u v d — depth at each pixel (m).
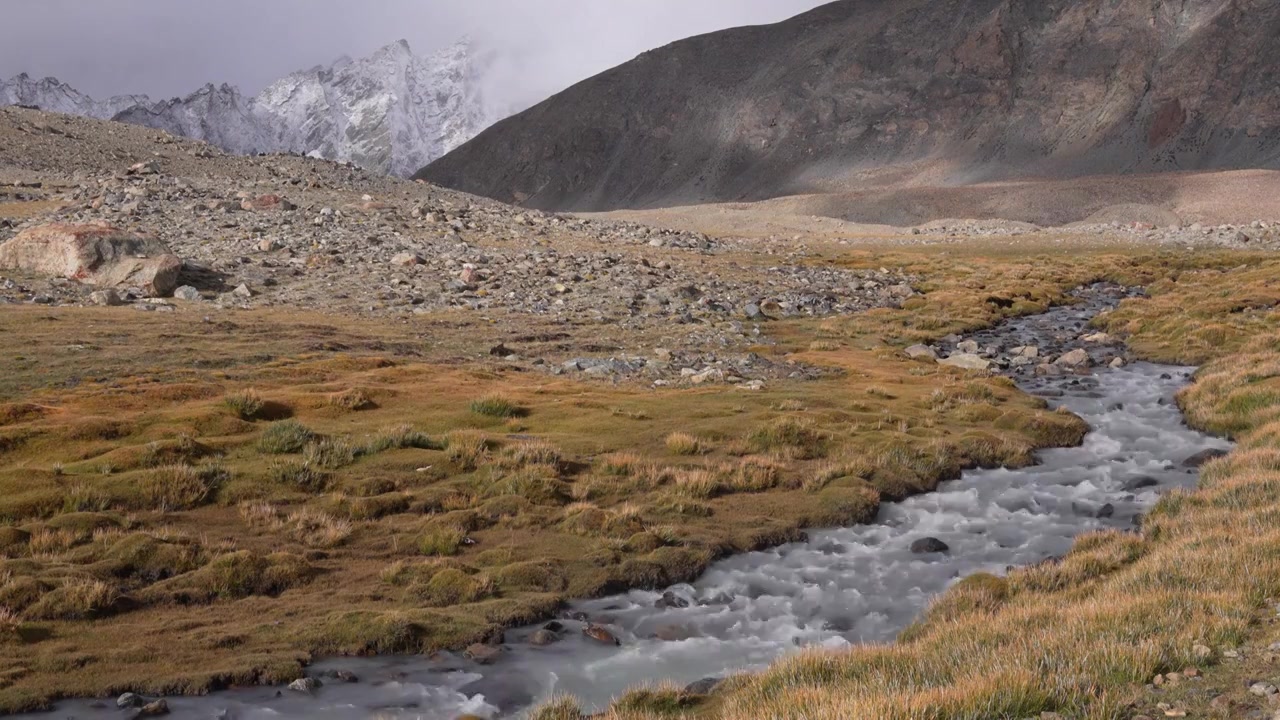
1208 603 13.65
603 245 84.75
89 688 14.41
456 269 62.66
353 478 24.30
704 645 17.36
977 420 34.66
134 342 38.16
